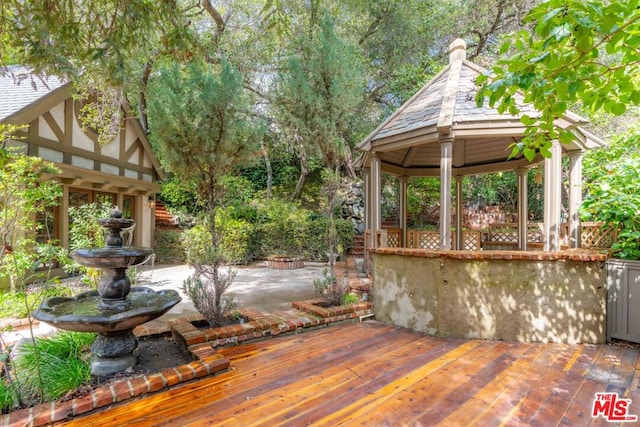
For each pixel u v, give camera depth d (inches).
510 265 153.2
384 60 444.8
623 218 160.1
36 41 127.1
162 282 282.0
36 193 191.6
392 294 178.1
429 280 160.7
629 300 145.3
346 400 100.1
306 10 322.3
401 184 339.0
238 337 146.8
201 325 160.7
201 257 158.1
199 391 105.8
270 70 406.0
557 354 136.3
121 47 137.9
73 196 323.3
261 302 211.9
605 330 149.9
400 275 173.9
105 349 112.0
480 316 154.4
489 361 128.7
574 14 68.9
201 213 191.6
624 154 206.5
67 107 310.2
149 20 138.1
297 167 600.4
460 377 115.1
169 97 155.6
